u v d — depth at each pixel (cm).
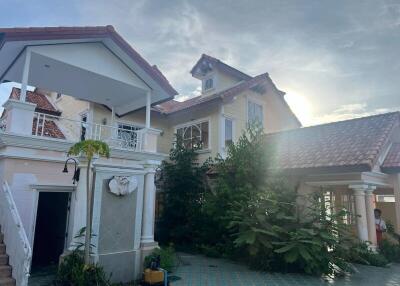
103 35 977
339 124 1288
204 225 1141
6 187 709
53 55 908
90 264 615
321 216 829
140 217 780
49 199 1030
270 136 1439
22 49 870
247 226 854
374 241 985
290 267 835
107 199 711
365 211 964
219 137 1430
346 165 907
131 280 725
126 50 1027
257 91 1677
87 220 620
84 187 689
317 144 1154
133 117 1513
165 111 1694
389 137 1080
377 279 764
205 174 1347
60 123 1305
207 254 1055
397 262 984
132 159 1047
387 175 1096
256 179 1041
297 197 976
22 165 827
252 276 788
